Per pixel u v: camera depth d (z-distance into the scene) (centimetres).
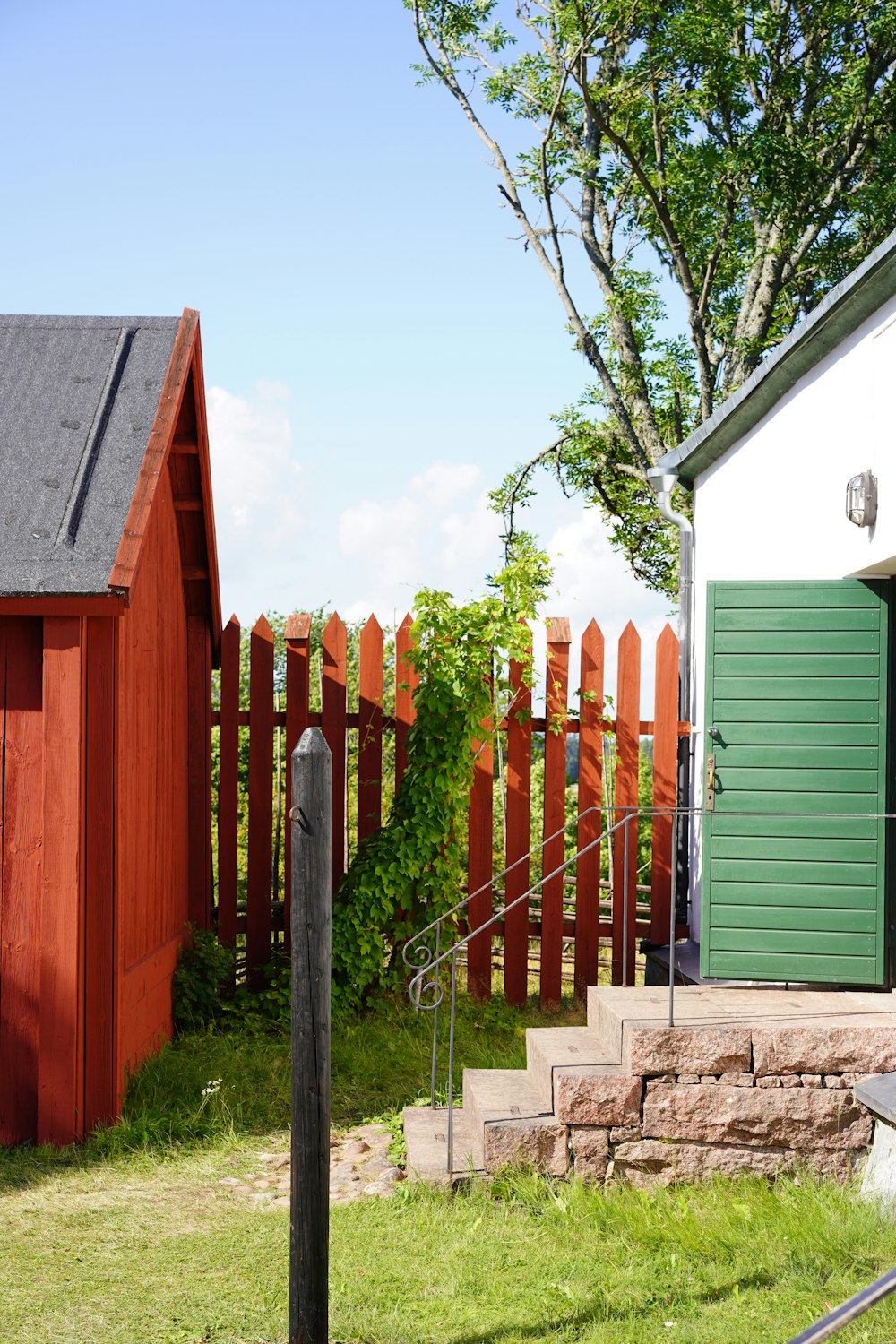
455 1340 415
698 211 1961
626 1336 416
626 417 1927
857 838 712
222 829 967
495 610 945
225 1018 883
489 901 967
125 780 677
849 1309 253
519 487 2073
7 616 650
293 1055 410
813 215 1889
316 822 413
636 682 979
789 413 797
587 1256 489
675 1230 507
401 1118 664
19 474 688
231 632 971
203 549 896
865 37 1847
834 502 728
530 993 1007
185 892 924
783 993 684
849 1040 580
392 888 920
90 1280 462
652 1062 578
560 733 972
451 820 952
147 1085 700
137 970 727
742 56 1852
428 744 939
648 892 1110
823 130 1966
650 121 1917
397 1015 905
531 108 1959
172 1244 501
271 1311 435
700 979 769
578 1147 575
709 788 727
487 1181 564
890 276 623
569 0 1722
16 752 648
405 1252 493
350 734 1558
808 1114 579
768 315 1900
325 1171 408
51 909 634
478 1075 667
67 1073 631
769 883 715
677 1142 578
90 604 625
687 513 1828
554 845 970
